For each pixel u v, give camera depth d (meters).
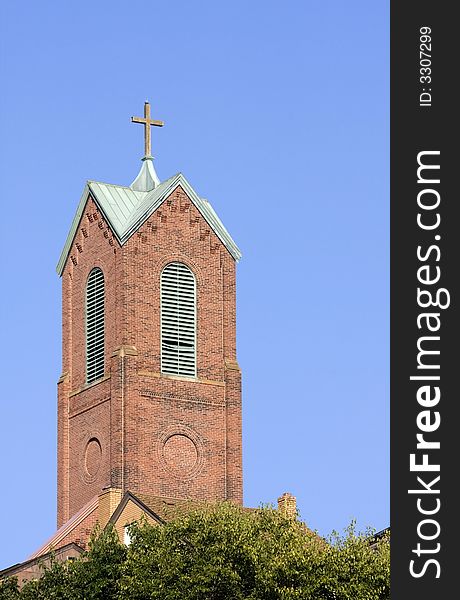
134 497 116.94
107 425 122.25
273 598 90.88
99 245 126.50
